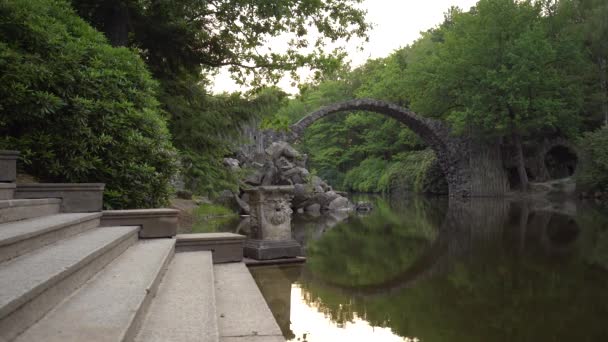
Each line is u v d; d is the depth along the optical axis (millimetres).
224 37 11977
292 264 7473
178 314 2811
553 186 31844
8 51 5922
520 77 30078
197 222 14500
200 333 2441
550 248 8641
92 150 6406
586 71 33438
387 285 5805
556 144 35406
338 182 59844
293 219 18500
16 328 1834
